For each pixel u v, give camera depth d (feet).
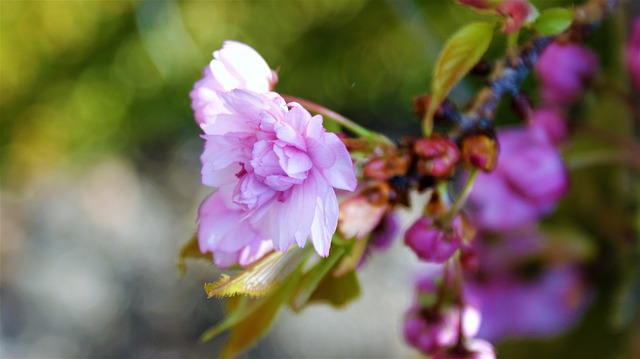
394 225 1.78
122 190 6.79
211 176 1.62
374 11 5.75
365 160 1.69
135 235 6.63
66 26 6.41
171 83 5.72
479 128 1.72
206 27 5.93
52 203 6.73
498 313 2.15
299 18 5.93
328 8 5.87
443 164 1.68
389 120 5.73
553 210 2.17
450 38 1.67
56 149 6.72
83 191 6.79
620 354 2.15
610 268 2.15
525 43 1.74
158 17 5.22
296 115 1.59
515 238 2.14
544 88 2.05
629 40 1.98
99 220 6.68
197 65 5.54
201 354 6.15
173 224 6.66
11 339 6.18
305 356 5.90
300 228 1.58
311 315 6.03
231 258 1.64
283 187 1.59
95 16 6.34
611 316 2.15
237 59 1.63
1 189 6.74
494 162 1.71
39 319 6.29
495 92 1.73
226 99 1.59
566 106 2.05
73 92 6.52
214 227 1.63
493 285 2.15
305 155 1.59
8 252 6.52
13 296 6.36
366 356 5.84
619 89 2.03
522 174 1.96
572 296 2.15
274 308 1.70
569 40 1.77
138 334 6.26
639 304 2.10
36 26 6.44
